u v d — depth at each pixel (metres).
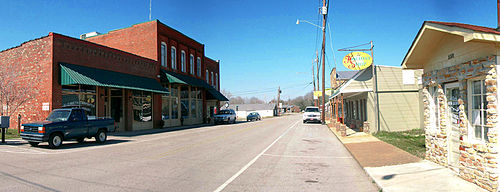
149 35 29.05
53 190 6.21
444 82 7.70
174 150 12.80
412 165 8.57
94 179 7.25
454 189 6.05
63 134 13.52
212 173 8.20
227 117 37.66
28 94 19.23
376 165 8.91
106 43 31.06
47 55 18.53
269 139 17.81
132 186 6.62
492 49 5.78
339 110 38.81
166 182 7.05
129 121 24.83
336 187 6.84
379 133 18.89
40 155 11.16
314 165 9.59
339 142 16.30
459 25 6.31
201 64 40.09
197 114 38.34
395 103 20.19
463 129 6.75
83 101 20.58
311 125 32.81
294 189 6.64
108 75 21.53
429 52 8.53
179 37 33.66
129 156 11.04
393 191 6.12
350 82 20.22
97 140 15.27
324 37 30.05
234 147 13.98
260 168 9.02
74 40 19.75
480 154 6.06
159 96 29.33
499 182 5.66
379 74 20.33
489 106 5.77
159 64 28.83
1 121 14.44
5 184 6.66
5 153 11.60
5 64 20.81
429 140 8.91
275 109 100.94
